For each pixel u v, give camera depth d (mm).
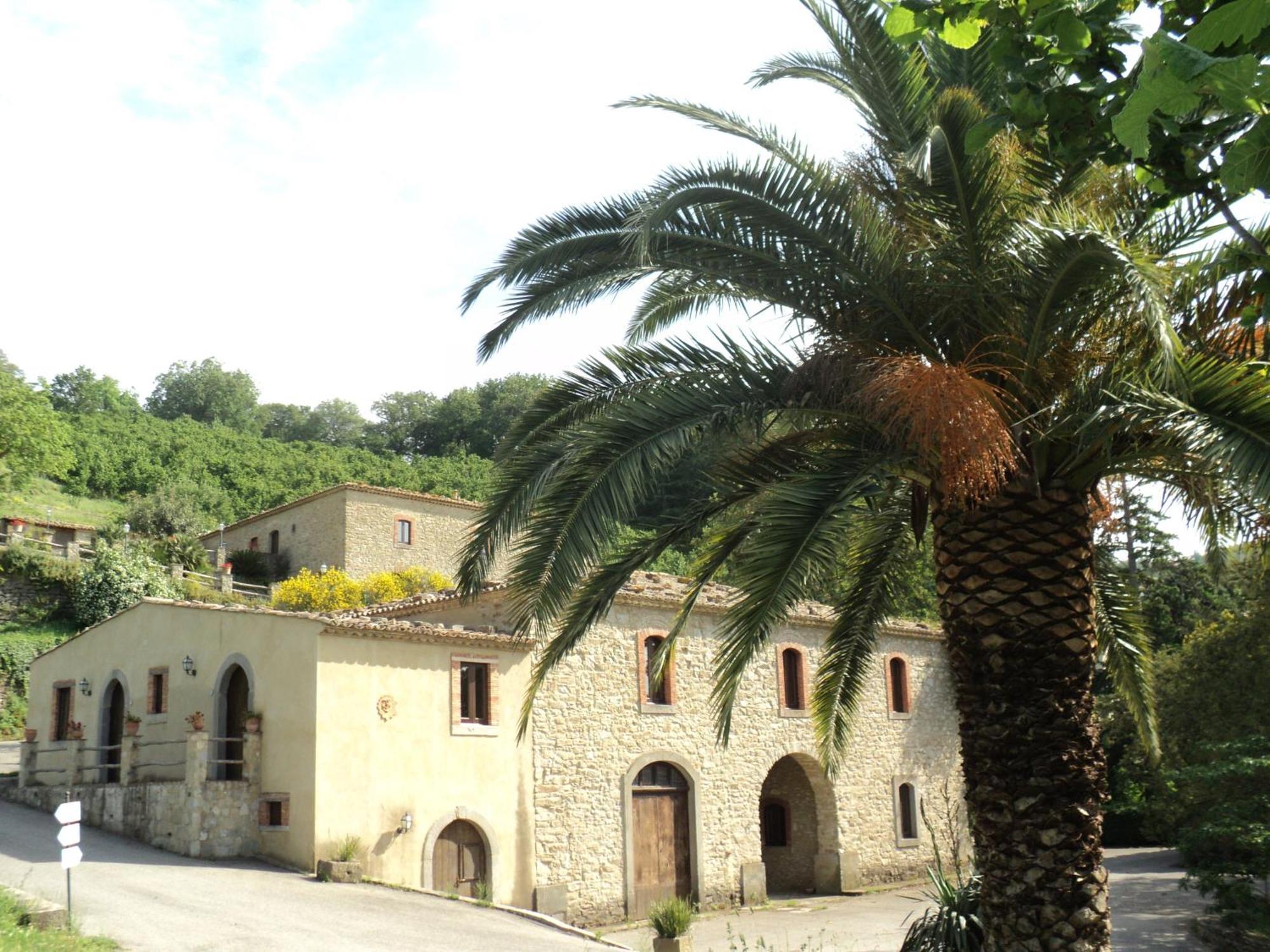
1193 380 7254
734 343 8906
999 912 8453
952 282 8375
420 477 81188
